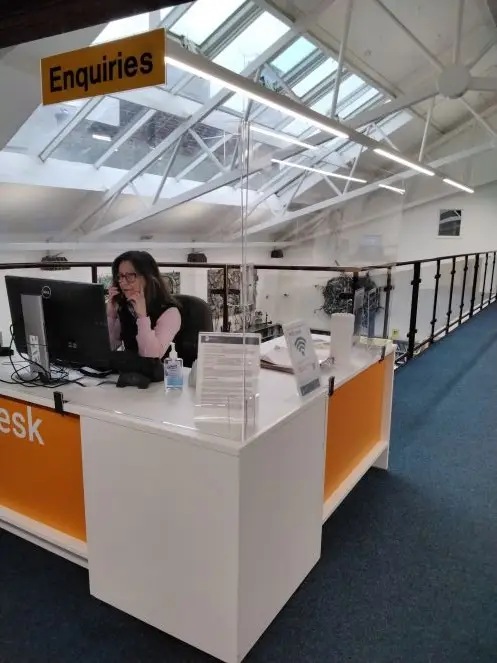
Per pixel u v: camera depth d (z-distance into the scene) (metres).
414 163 5.09
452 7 4.78
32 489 1.90
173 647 1.56
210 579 1.44
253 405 1.47
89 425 1.59
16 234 5.73
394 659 1.52
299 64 4.99
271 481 1.51
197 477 1.40
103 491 1.61
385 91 6.15
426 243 9.95
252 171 2.00
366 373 2.40
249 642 1.50
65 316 1.79
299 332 1.77
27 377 1.94
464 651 1.55
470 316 7.49
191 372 1.87
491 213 9.66
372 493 2.48
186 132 4.95
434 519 2.26
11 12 1.97
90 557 1.71
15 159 4.77
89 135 4.91
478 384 4.20
